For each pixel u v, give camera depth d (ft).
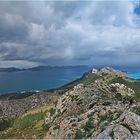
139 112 482.69
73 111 529.86
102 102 511.81
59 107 580.71
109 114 423.64
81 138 392.88
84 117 439.63
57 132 453.99
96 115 428.15
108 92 582.35
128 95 568.00
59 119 542.16
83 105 531.50
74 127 420.36
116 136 367.86
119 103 512.63
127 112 412.16
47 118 599.98
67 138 409.28
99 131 386.11
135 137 365.20
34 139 537.24
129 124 384.68
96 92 570.46
